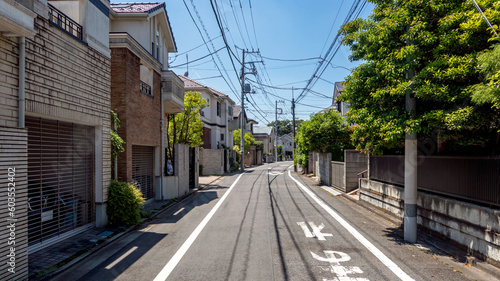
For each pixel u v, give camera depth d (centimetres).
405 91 596
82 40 716
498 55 420
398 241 654
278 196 1341
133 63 1028
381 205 958
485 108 512
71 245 629
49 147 633
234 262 529
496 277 452
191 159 1688
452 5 563
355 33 694
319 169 1905
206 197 1364
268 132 6825
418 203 743
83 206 749
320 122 1812
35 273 482
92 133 783
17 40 510
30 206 582
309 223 824
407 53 575
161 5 1348
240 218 898
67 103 646
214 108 3181
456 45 548
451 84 558
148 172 1230
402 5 621
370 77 670
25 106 529
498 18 470
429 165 711
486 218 502
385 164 969
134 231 775
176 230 780
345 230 749
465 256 533
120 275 482
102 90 791
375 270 486
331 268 495
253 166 4356
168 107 1430
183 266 516
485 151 683
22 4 470
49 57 593
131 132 1005
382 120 636
